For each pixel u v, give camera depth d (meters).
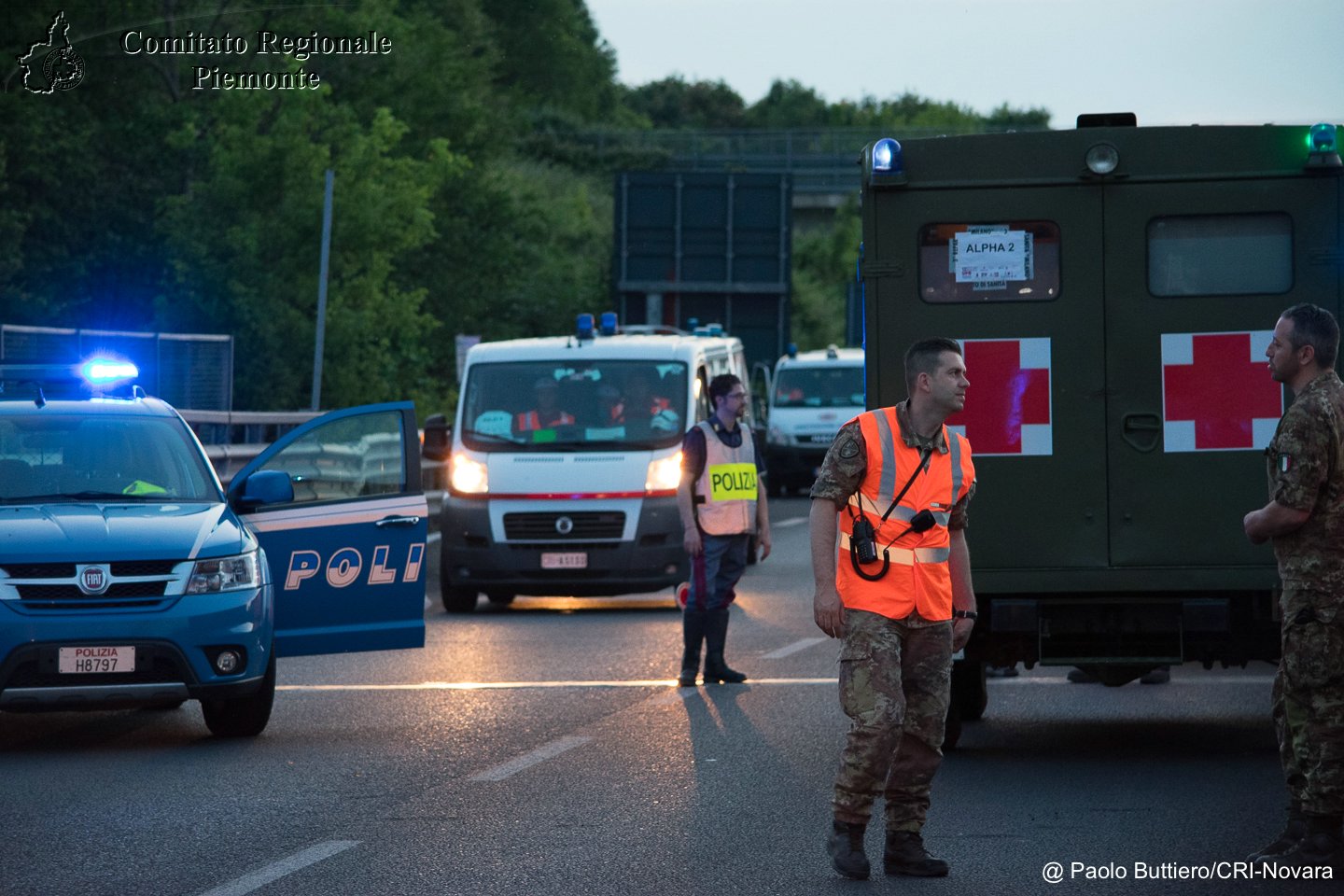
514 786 25.98
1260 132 27.86
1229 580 27.88
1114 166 27.91
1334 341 20.47
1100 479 28.09
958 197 28.25
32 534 28.67
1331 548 20.33
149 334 65.38
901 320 28.38
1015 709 33.78
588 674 37.91
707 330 68.94
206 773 27.19
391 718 32.47
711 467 35.94
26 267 103.00
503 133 156.38
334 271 106.06
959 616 21.09
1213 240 27.97
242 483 31.72
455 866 21.12
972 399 28.28
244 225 101.75
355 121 107.62
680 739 29.80
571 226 179.38
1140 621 28.39
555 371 53.09
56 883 20.44
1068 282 28.09
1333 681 20.31
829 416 97.00
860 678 20.14
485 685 36.44
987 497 28.25
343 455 76.81
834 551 20.34
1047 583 28.14
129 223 105.81
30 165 102.88
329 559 31.77
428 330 116.75
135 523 29.39
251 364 99.31
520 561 50.66
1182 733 30.88
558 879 20.45
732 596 36.41
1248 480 27.88
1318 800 20.39
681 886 20.16
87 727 31.98
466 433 52.38
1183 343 27.97
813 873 20.73
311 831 23.09
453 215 135.00
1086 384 28.09
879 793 20.34
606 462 51.31
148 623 28.39
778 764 27.52
